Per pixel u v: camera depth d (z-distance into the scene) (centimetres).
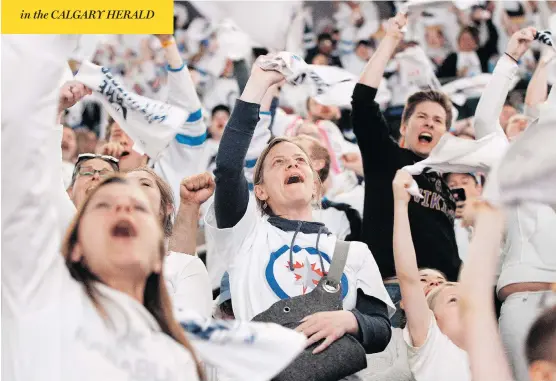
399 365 446
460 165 482
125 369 307
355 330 374
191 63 881
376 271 408
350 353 368
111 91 402
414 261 420
